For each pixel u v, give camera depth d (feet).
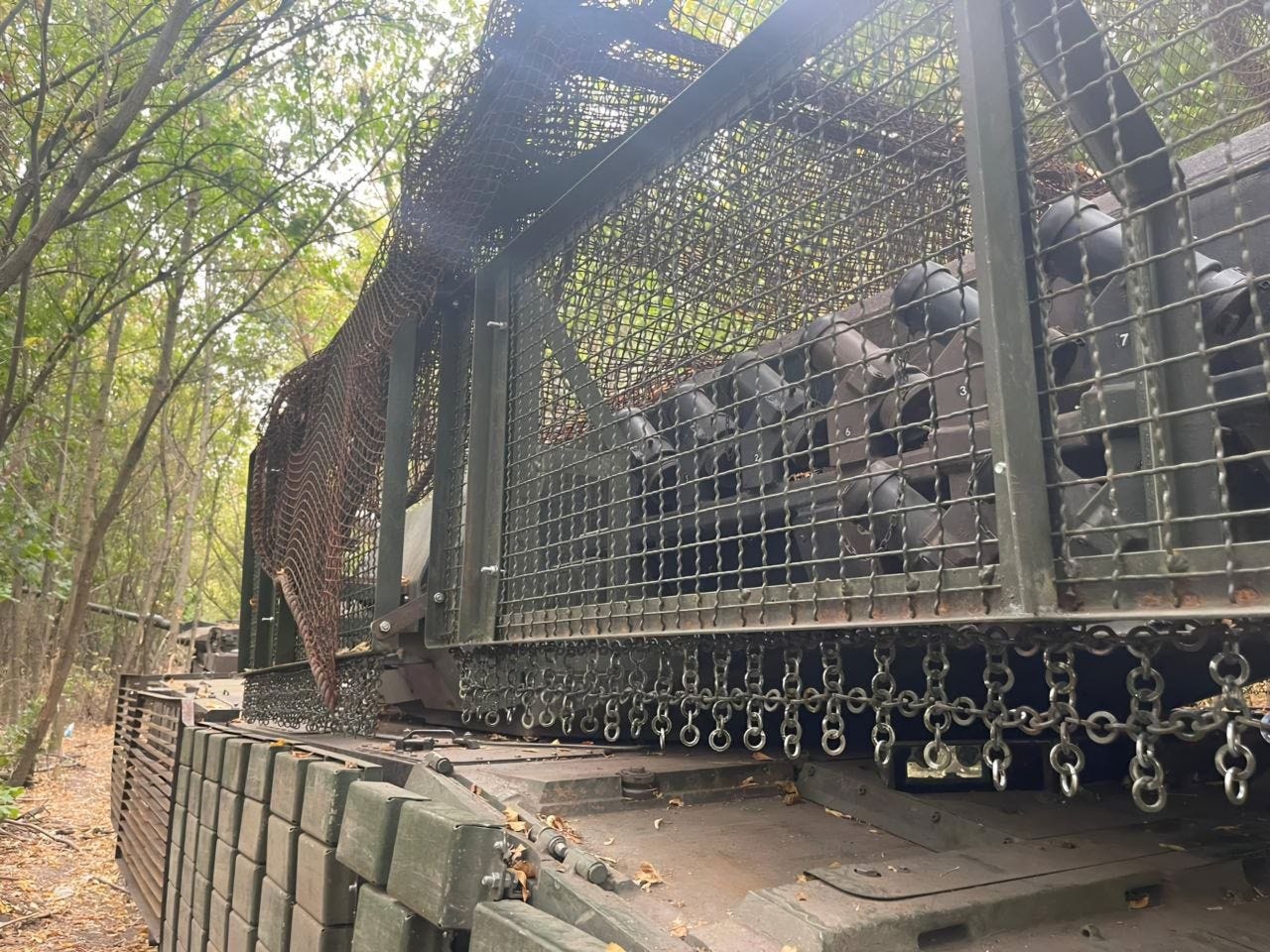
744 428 10.26
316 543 16.38
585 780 9.23
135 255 36.78
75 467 58.75
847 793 9.38
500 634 11.57
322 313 60.39
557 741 12.41
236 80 32.83
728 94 8.30
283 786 10.65
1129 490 6.30
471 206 12.70
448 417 14.03
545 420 11.51
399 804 8.07
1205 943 6.04
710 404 10.46
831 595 6.57
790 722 6.84
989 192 5.58
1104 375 5.10
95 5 27.25
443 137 12.70
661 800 9.45
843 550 6.46
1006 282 5.52
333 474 15.80
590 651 9.66
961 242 6.06
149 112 32.42
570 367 10.89
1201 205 7.60
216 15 31.32
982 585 5.39
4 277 22.38
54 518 49.88
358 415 15.74
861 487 8.65
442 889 6.92
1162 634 4.69
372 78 34.76
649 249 9.50
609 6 11.13
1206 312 6.38
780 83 7.67
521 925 6.12
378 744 11.91
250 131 34.65
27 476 46.55
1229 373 6.31
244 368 63.10
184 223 37.32
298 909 9.64
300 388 20.85
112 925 25.02
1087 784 9.87
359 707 13.82
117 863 27.58
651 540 10.92
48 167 27.71
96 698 78.59
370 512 15.94
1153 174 5.60
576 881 6.86
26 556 34.37
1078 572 5.14
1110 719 4.79
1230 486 6.36
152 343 59.72
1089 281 5.19
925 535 7.92
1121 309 6.73
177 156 32.73
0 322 34.50
